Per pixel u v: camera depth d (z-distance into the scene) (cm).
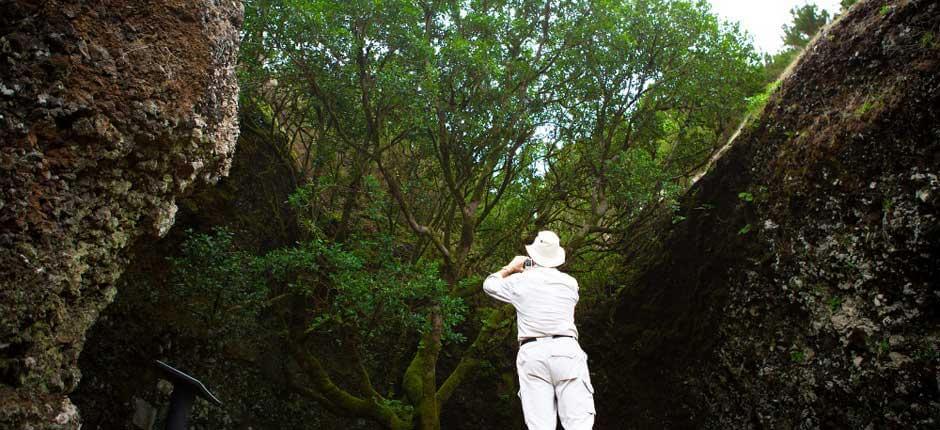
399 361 1391
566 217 1567
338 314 1003
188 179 499
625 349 1430
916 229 891
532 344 436
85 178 421
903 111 915
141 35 452
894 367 922
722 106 1330
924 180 885
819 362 1038
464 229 1196
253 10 991
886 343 934
